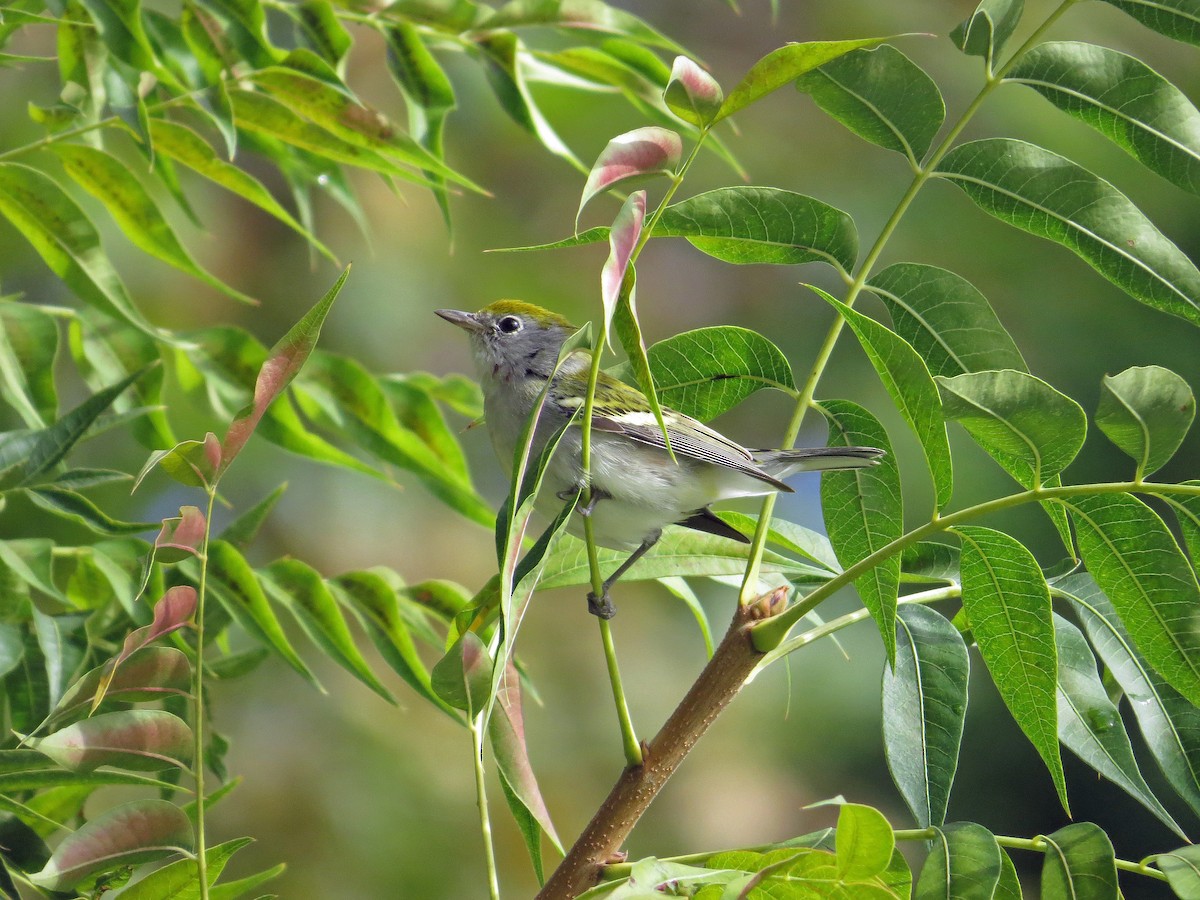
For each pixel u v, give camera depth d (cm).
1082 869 434
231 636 1002
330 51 669
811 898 406
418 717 1148
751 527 646
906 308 530
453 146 1372
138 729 431
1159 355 1385
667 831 1309
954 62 1491
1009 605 467
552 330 848
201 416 1005
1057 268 1422
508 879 1112
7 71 1057
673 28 1556
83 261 632
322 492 1231
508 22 695
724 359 560
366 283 1284
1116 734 511
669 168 418
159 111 634
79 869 431
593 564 466
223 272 1227
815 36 1551
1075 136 1426
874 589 477
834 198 1446
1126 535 449
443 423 752
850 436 546
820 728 1369
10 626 539
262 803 1055
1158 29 510
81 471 552
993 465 1332
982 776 1405
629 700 1281
